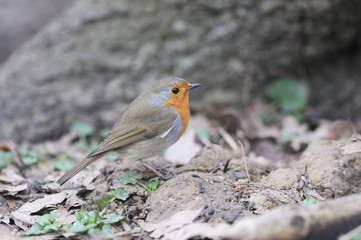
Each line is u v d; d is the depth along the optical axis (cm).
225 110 1147
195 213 619
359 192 694
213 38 1215
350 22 1210
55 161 935
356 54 1298
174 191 675
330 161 746
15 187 743
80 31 1235
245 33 1211
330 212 493
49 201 698
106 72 1225
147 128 764
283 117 1225
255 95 1259
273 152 1008
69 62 1225
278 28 1205
